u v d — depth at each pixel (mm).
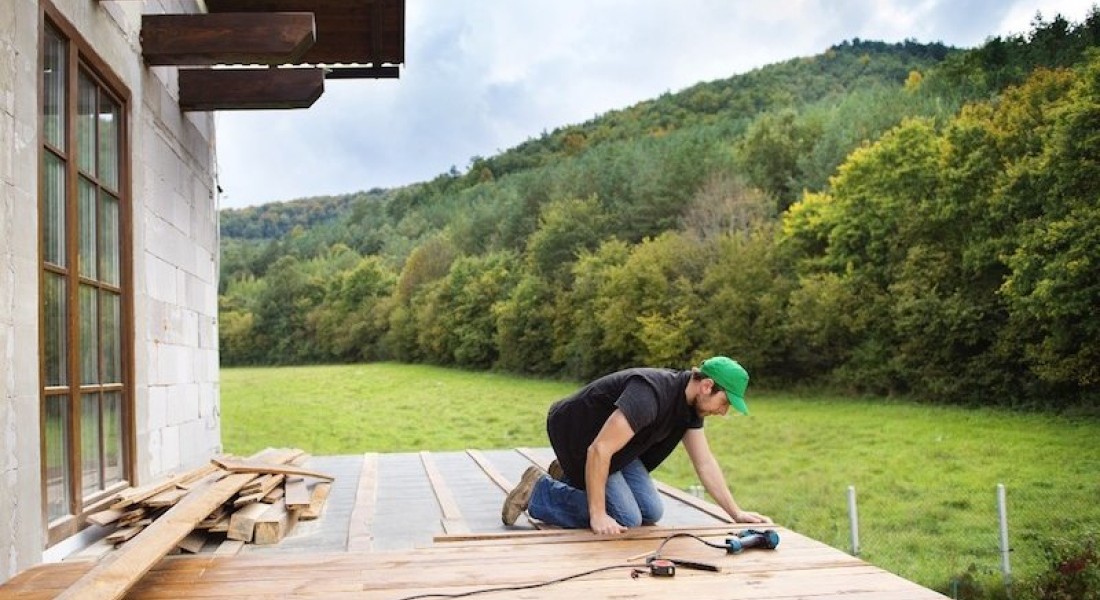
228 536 3688
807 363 25625
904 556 13734
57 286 3789
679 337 27344
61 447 3793
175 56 5164
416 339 40031
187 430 6371
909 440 18922
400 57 7195
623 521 3504
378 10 6621
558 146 55125
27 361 3266
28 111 3336
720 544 3121
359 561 2988
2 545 2984
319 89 6270
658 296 28750
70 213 3900
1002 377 20469
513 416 27969
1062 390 19359
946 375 21641
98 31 4348
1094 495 13867
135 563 2521
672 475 20734
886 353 23484
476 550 3104
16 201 3191
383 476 6281
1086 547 12016
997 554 12867
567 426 3521
